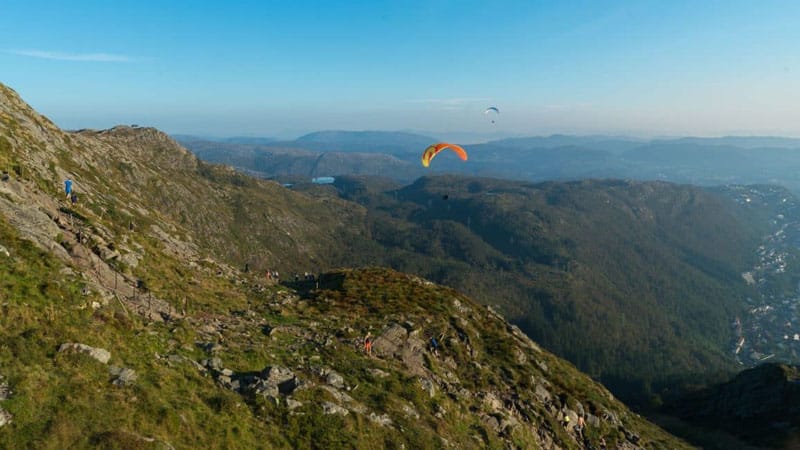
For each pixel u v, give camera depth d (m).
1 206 29.11
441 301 56.31
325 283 61.31
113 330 23.39
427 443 27.12
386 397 29.89
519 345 54.31
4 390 16.05
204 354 26.70
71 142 78.69
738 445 76.00
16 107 65.69
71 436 15.78
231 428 20.98
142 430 17.83
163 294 34.12
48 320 20.75
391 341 40.84
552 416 42.12
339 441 23.48
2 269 22.03
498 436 34.09
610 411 50.06
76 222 36.06
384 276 63.03
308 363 30.92
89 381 18.69
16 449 14.61
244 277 55.16
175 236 65.00
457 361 43.88
